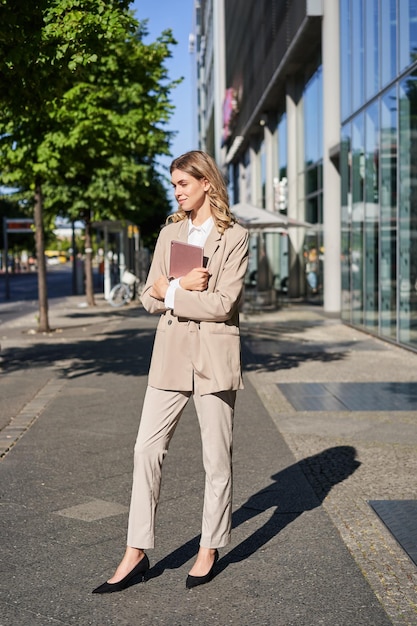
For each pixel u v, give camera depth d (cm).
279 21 2694
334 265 2141
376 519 460
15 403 860
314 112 2508
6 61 771
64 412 808
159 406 371
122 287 2803
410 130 1252
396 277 1370
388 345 1412
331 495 509
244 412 801
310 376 1048
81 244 9969
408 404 832
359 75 1653
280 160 3152
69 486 534
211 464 370
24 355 1311
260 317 2125
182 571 386
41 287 1722
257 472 568
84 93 1553
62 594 357
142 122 1911
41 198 1695
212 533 370
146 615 335
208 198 374
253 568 389
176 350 367
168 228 387
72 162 1619
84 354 1318
